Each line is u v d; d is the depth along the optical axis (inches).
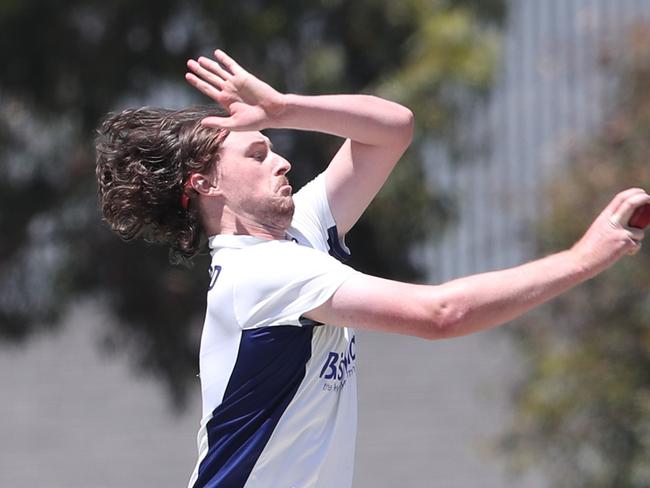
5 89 1158.3
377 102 472.7
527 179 1409.9
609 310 1111.0
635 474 1098.1
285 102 455.5
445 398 1615.4
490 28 1222.3
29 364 1726.1
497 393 1437.0
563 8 1435.8
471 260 1413.6
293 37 1155.9
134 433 1684.3
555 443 1141.7
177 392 1234.0
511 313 423.2
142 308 1184.8
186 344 1209.4
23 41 1144.2
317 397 445.1
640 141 1107.9
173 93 1181.7
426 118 1128.2
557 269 425.1
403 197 1136.8
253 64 1143.0
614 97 1155.9
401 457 1610.5
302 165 1151.0
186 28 1160.2
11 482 1678.2
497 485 1560.0
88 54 1151.0
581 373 1109.1
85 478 1685.5
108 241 1175.0
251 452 442.3
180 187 466.6
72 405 1702.8
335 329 450.9
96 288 1187.9
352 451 459.5
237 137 462.6
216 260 454.9
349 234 1185.4
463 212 1405.0
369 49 1173.7
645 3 1398.9
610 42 1154.7
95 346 1600.6
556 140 1306.6
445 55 1129.4
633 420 1106.1
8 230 1178.0
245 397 442.6
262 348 438.9
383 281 428.8
